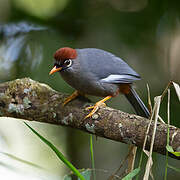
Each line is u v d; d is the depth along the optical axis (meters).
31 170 6.45
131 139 6.30
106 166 10.90
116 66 8.80
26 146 11.13
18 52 10.42
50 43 10.55
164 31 10.91
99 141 11.16
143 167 9.62
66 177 6.07
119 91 9.08
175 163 9.98
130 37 10.75
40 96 7.21
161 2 10.75
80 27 11.10
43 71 10.12
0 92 7.27
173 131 6.02
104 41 10.75
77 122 6.86
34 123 11.32
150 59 10.79
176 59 10.84
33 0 11.59
